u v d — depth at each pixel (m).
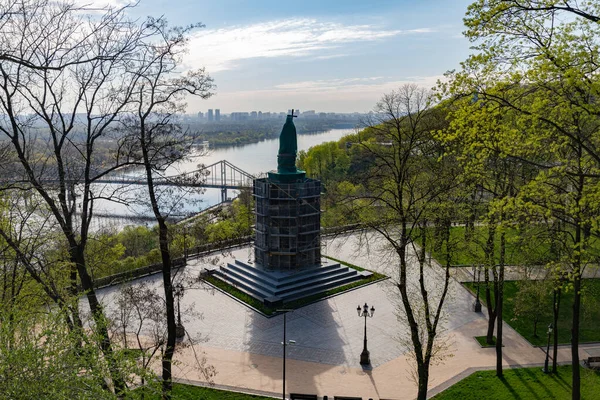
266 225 39.69
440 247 22.22
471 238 23.94
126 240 53.94
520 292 26.28
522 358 27.47
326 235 40.59
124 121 18.16
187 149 19.69
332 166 91.81
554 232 16.84
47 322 11.34
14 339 10.08
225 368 26.64
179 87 18.73
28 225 19.95
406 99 28.64
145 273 41.94
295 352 28.72
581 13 12.23
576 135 15.09
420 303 27.94
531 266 24.44
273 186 38.88
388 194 24.92
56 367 9.30
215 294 38.41
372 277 41.56
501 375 25.19
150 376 11.38
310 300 36.59
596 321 31.69
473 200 23.23
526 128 15.66
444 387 24.16
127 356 11.32
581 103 13.75
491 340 29.50
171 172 23.11
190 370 26.11
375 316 33.94
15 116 16.73
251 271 40.72
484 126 15.77
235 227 52.38
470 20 14.18
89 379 9.57
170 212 19.45
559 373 25.28
